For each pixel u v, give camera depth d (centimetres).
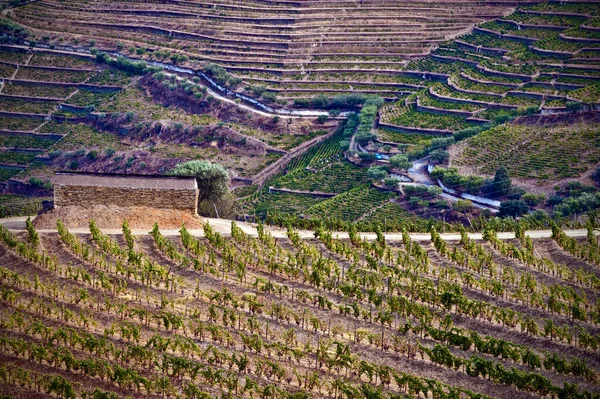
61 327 13538
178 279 15062
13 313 14000
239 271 15212
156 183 17888
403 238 16712
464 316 14650
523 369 13512
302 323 14262
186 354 13450
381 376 13062
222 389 12850
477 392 13000
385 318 14225
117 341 13612
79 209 17325
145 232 16900
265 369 13150
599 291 15475
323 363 13450
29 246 15950
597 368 13562
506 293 15350
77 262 15625
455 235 18112
